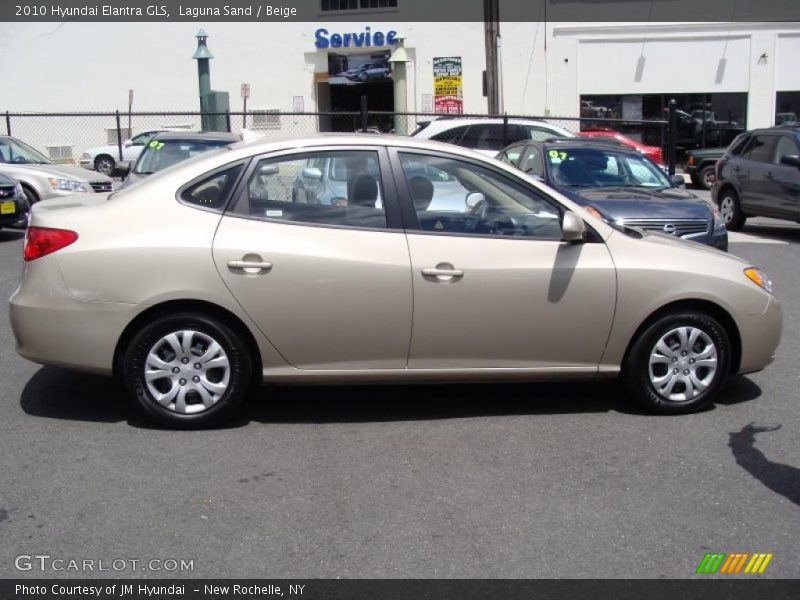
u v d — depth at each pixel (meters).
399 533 3.94
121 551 3.75
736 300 5.44
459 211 5.22
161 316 4.97
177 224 4.96
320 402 5.71
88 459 4.70
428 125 16.70
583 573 3.62
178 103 30.11
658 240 5.59
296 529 3.96
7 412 5.39
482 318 5.14
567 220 5.14
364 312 5.04
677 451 4.94
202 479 4.48
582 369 5.37
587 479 4.54
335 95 29.20
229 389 5.08
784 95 27.36
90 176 14.95
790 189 13.11
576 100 27.75
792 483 4.53
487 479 4.53
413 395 5.88
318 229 5.04
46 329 4.95
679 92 27.45
